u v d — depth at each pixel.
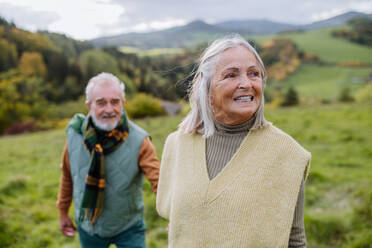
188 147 1.38
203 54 1.34
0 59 42.09
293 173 1.12
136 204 2.17
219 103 1.23
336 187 5.58
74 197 2.23
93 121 2.11
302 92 74.44
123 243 2.16
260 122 1.23
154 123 16.53
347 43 124.81
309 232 3.77
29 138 16.47
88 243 2.21
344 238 3.64
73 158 2.21
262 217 1.11
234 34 1.29
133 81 38.59
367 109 16.06
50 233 4.24
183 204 1.25
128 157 2.08
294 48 113.62
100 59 37.31
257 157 1.17
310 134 10.63
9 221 4.50
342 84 79.88
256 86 1.19
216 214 1.16
